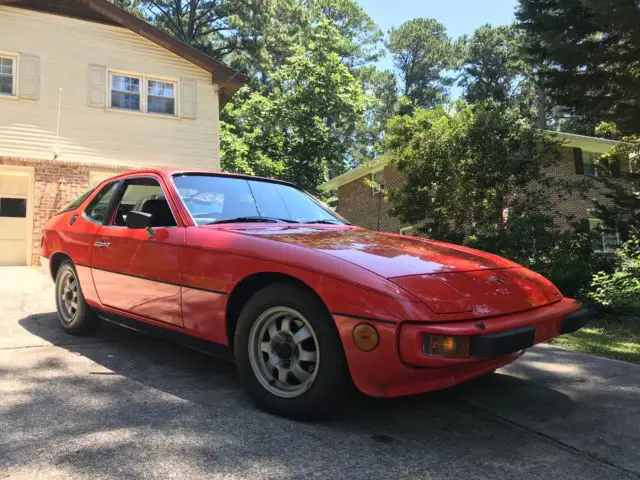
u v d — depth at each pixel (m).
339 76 20.05
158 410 2.87
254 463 2.26
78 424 2.65
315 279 2.61
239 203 3.86
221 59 30.33
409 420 2.84
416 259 2.89
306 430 2.64
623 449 2.52
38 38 11.84
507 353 2.43
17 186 12.02
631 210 9.66
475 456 2.41
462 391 3.35
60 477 2.10
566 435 2.68
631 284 7.34
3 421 2.66
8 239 11.92
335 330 2.57
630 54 9.30
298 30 30.78
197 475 2.14
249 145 19.77
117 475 2.13
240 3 29.20
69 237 4.54
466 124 10.02
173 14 31.19
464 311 2.46
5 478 2.08
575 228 10.23
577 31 9.84
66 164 11.89
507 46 43.34
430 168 10.07
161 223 3.70
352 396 3.17
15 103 11.55
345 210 23.73
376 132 29.12
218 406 2.95
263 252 2.88
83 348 4.21
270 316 2.84
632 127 9.53
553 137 10.00
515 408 3.05
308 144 19.91
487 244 9.20
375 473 2.21
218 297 3.04
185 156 13.19
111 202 4.27
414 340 2.31
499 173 9.49
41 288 7.61
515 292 2.83
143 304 3.61
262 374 2.88
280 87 21.83
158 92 13.11
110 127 12.43
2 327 4.93
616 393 3.33
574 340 5.09
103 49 12.47
